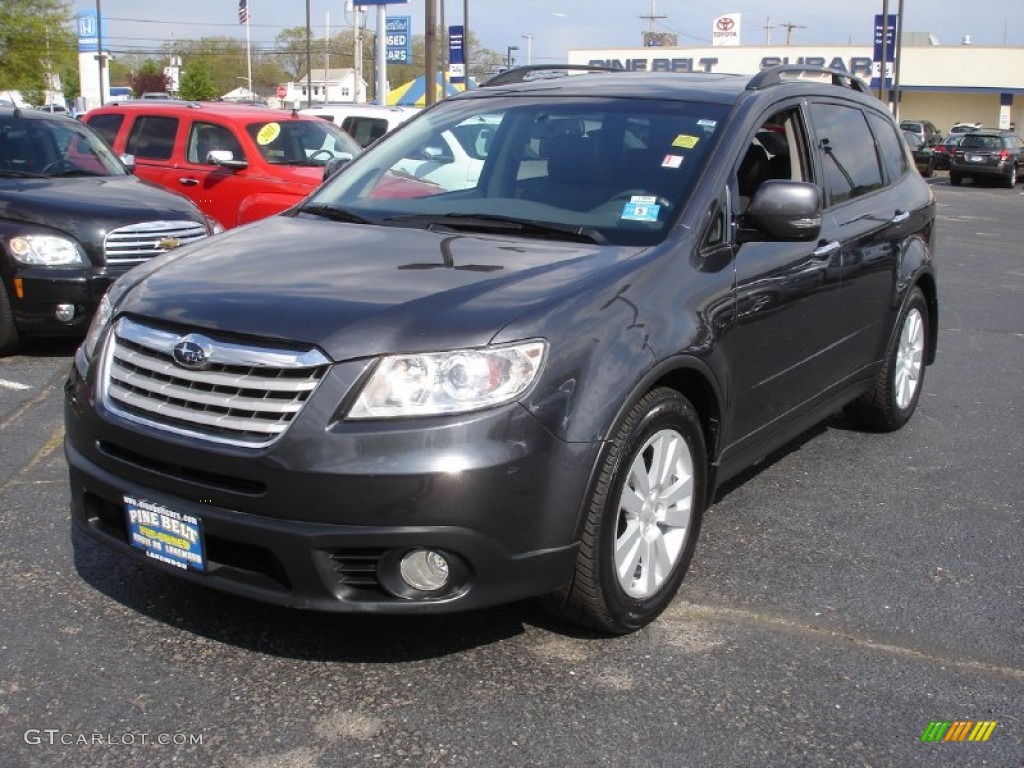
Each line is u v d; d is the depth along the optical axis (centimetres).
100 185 821
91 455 347
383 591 315
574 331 328
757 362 423
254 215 1078
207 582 326
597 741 306
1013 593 414
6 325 744
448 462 302
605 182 420
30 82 5181
